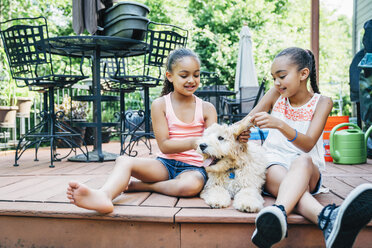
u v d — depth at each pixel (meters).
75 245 1.62
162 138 1.96
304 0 15.59
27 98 5.73
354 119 5.55
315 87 2.03
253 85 7.77
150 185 1.94
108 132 6.36
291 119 1.92
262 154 1.80
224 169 1.70
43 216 1.61
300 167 1.53
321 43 15.46
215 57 13.36
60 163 3.40
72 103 5.66
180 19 13.38
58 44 3.35
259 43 13.90
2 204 1.72
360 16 7.98
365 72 3.40
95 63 3.45
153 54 3.59
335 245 1.23
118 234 1.57
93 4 3.54
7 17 10.71
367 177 2.37
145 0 13.42
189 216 1.48
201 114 2.04
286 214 1.32
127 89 4.22
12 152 4.75
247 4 14.31
